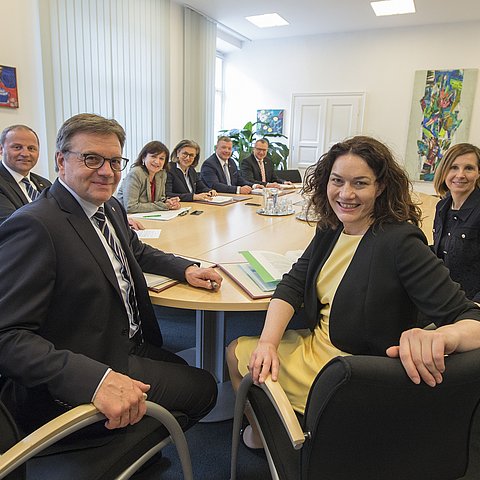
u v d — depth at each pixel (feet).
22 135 7.81
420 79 18.63
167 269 4.71
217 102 23.18
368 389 2.22
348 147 3.61
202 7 17.13
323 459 2.58
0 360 2.97
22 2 11.04
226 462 5.03
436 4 15.57
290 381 3.84
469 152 6.38
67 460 3.14
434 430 2.54
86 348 3.42
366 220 3.70
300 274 4.28
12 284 3.04
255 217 8.80
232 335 8.38
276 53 21.45
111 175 3.65
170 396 3.84
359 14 17.12
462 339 2.46
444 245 6.68
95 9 13.10
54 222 3.28
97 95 13.60
